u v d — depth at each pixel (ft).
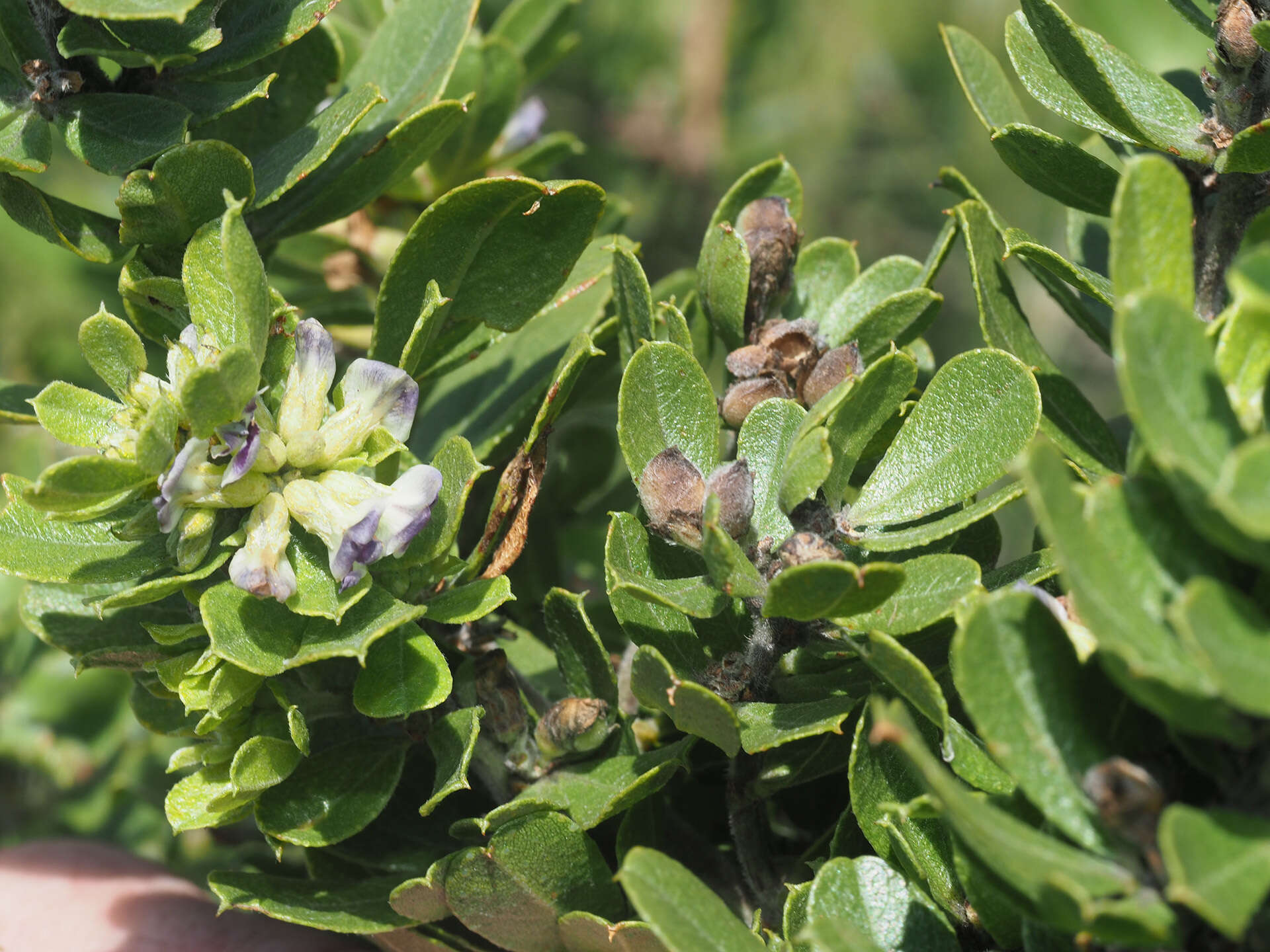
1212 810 0.75
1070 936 0.80
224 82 0.93
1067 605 0.84
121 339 0.86
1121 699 0.79
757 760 0.89
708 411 0.89
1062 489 0.75
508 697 0.91
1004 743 0.78
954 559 0.84
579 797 0.89
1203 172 0.90
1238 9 0.87
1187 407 0.75
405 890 0.87
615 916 0.89
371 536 0.84
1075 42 0.87
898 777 0.85
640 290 0.91
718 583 0.84
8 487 0.87
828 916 0.84
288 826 0.88
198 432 0.83
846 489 0.92
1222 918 0.73
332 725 0.94
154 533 0.86
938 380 0.87
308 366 0.86
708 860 0.93
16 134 0.89
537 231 0.91
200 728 0.87
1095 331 0.93
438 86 0.96
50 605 0.94
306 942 1.08
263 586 0.84
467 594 0.88
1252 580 0.77
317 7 0.90
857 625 0.84
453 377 1.03
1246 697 0.74
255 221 0.94
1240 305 0.79
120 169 0.88
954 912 0.85
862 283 0.97
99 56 0.89
